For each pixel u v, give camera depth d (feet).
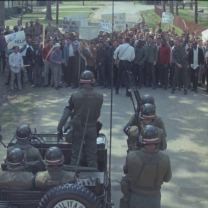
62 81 43.75
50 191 10.80
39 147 16.34
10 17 136.77
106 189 13.53
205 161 21.99
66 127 17.85
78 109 15.16
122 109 32.24
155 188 12.03
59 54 39.04
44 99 35.68
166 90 38.99
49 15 132.26
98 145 16.55
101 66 39.09
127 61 35.45
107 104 33.81
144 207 12.00
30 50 40.75
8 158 12.01
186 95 37.09
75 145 15.53
